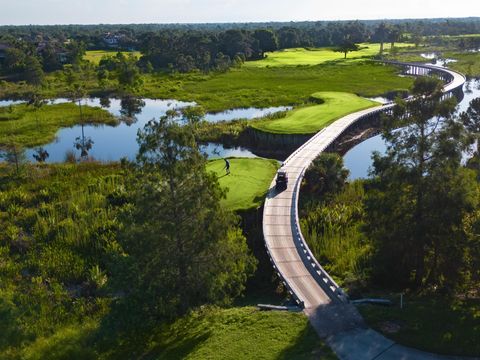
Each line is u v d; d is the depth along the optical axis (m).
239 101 105.50
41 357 26.11
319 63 166.50
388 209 28.48
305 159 58.38
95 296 34.81
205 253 26.27
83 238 40.84
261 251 40.25
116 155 71.62
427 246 29.75
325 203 49.12
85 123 91.62
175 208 25.02
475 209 28.22
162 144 24.39
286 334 25.92
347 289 32.22
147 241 24.61
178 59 163.62
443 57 186.88
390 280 31.89
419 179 27.55
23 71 147.38
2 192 51.50
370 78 129.88
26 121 88.56
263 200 46.03
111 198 48.53
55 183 53.97
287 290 32.28
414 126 28.59
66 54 185.12
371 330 25.72
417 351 23.80
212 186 25.95
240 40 184.75
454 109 27.50
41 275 36.84
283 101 103.81
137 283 25.56
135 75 121.31
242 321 27.67
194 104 104.56
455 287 29.27
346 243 39.66
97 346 27.69
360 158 69.00
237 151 73.50
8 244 40.91
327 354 23.73
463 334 24.73
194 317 28.92
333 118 80.75
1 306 25.41
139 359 26.06
